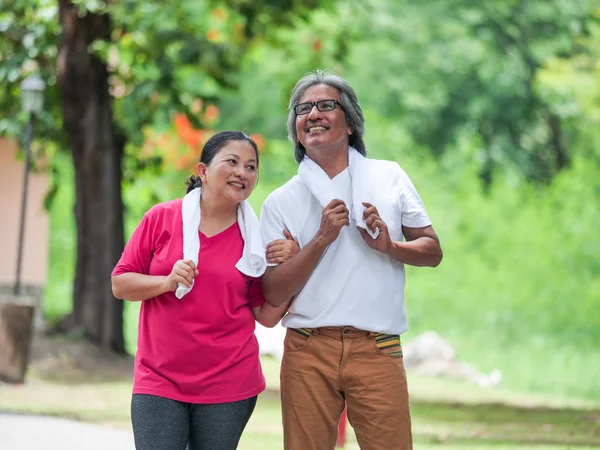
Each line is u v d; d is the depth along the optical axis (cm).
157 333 719
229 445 729
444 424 1588
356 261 745
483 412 1766
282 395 764
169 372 717
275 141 3719
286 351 762
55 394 1700
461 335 3120
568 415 1747
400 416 749
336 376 746
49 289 3106
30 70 2167
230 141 733
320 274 746
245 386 731
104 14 2020
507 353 2903
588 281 3350
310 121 755
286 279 733
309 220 760
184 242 720
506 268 3422
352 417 760
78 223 2089
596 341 3058
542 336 3108
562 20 3944
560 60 3681
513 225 3541
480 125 4059
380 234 727
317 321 743
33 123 2117
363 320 741
